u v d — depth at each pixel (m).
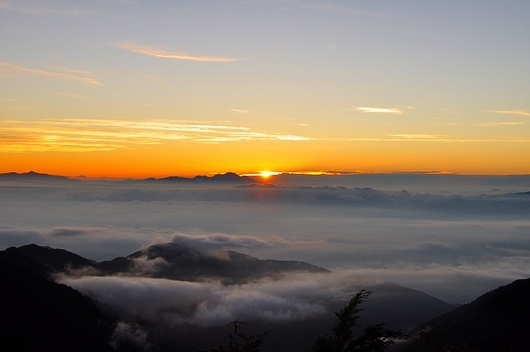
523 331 49.38
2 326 49.00
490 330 54.69
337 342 19.48
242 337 23.72
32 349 47.75
